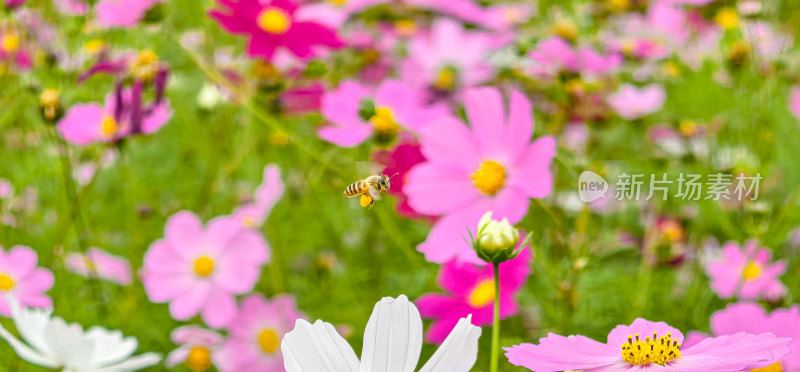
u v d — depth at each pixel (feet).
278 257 3.16
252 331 3.01
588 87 3.24
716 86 3.55
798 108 3.40
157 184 3.61
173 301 3.01
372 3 3.50
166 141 3.70
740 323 2.49
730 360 2.11
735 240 3.09
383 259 3.26
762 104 3.35
